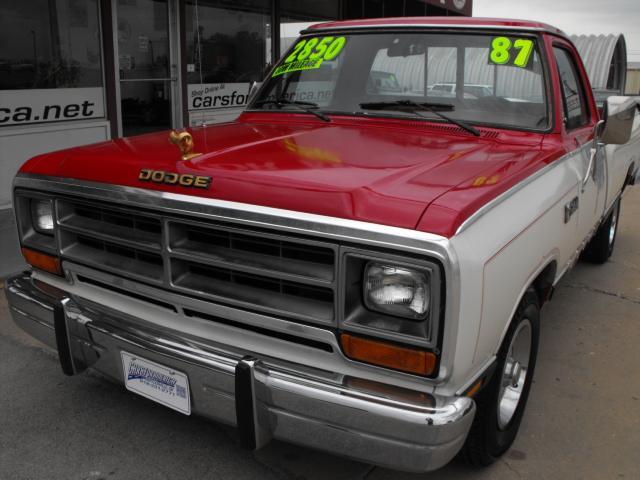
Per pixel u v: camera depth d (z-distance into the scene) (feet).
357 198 6.58
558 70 10.73
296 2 32.19
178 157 8.07
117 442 9.53
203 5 27.04
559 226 9.46
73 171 8.48
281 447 9.52
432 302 6.20
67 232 8.81
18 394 10.81
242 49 29.58
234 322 7.59
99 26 22.62
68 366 9.11
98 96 23.04
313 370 7.14
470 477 8.91
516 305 7.88
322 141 9.24
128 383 8.50
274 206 6.86
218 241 7.48
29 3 20.34
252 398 7.22
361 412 6.64
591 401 11.16
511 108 10.27
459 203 6.53
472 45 10.80
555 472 9.09
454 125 10.27
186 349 7.75
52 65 21.31
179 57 26.30
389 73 11.12
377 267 6.50
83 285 8.98
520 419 9.61
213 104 28.55
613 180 15.34
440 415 6.44
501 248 6.99
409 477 8.87
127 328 8.34
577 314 15.29
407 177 7.29
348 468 9.05
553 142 9.97
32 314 9.41
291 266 6.95
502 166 8.18
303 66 12.07
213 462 9.12
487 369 7.43
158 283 7.83
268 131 10.19
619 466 9.27
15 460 9.04
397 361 6.53
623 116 10.62
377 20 11.96
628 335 14.12
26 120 20.79
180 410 8.00
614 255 20.38
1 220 19.03
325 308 6.88
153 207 7.54
